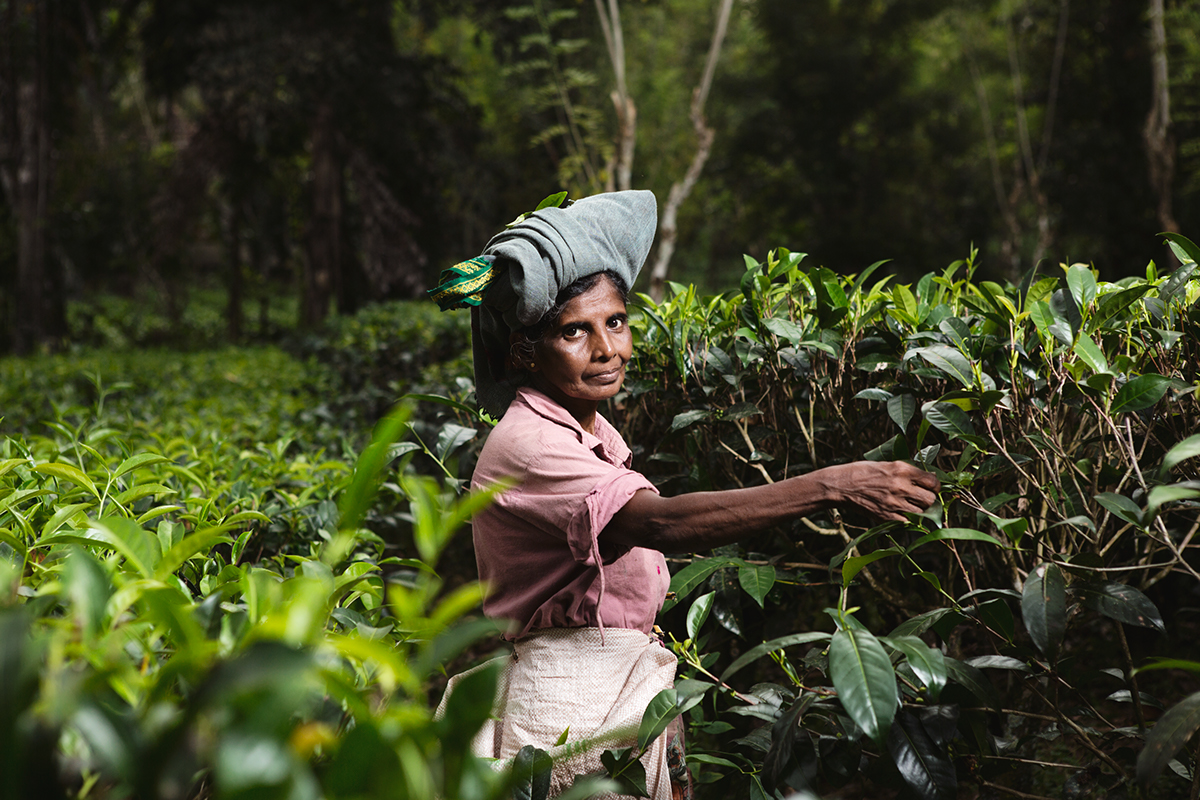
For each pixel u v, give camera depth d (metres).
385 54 16.91
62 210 20.88
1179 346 1.77
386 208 17.56
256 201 23.02
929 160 22.31
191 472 2.31
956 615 1.52
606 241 1.61
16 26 16.98
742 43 24.16
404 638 1.23
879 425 2.15
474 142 18.80
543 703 1.58
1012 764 1.74
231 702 0.69
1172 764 1.60
